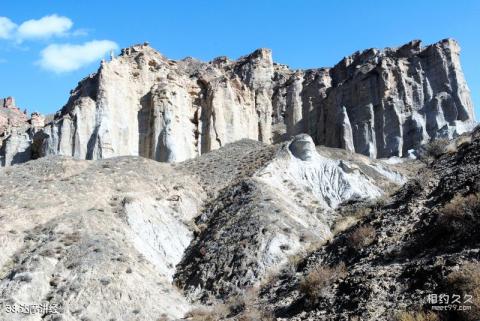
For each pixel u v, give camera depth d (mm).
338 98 113312
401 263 21812
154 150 93938
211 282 44375
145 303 40750
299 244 45812
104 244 47062
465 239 20391
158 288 43781
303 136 70750
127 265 44656
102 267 43281
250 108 115062
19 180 60812
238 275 42938
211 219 57906
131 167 68875
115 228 52000
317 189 65062
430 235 22516
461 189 24031
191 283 45938
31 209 52312
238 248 46219
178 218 59406
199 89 108250
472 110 103062
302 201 60000
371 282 21016
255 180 60062
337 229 34531
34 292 40000
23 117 161250
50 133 94000
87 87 102438
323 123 113938
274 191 57906
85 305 39344
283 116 121188
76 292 40281
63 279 41750
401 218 25969
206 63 143125
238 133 103938
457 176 25766
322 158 70812
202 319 34031
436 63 108688
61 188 58250
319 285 24219
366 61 119875
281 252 44188
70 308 38875
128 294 41125
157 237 54062
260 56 135250
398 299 19078
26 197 54938
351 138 106125
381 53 119562
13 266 43344
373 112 106562
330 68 129000
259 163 69312
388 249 23766
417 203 26359
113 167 67875
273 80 131750
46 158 70000
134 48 111188
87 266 43031
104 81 97625
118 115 96312
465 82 107125
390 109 104938
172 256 52406
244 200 55844
